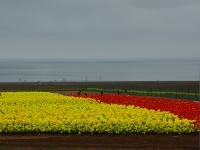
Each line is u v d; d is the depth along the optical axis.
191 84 102.62
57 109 31.16
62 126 23.27
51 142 21.12
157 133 23.14
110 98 41.38
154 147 20.11
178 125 23.44
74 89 72.94
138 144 20.58
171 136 22.58
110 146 20.25
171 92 56.91
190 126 23.30
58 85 100.19
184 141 21.25
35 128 23.28
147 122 23.44
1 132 23.34
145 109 29.94
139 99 40.31
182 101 39.25
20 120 24.28
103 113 27.61
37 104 35.69
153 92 57.53
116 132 22.98
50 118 25.62
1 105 34.91
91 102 37.72
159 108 30.70
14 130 23.28
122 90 66.12
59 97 42.19
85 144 20.61
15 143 20.94
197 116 26.16
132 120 23.97
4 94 46.72
